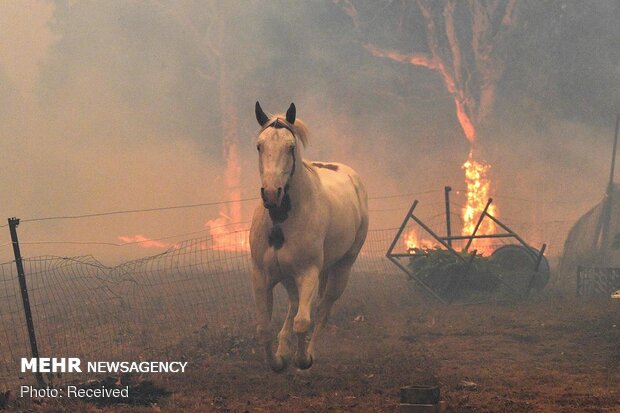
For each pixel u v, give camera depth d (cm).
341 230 951
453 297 1598
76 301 1515
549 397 812
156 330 1205
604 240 2028
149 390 831
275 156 822
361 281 1858
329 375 919
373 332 1227
